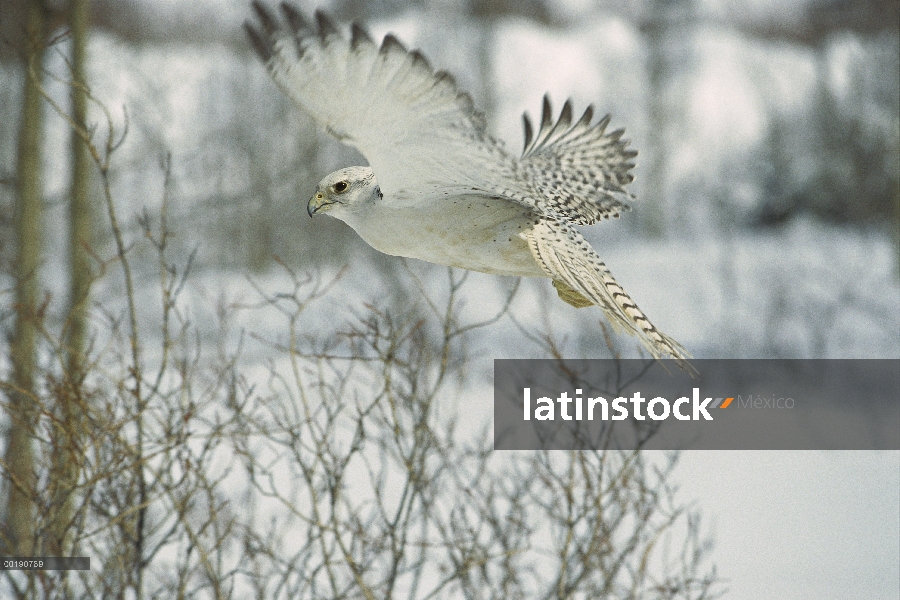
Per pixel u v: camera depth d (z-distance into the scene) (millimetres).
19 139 12648
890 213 36062
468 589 9555
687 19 48031
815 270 30625
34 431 8102
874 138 36375
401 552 8891
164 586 8930
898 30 34688
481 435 10883
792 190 39469
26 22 12789
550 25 47906
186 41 27750
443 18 40219
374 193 6961
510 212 6840
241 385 8992
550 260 6805
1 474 8102
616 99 44500
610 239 41812
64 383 7906
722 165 42281
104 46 20281
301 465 8609
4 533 8258
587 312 20062
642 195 42469
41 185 12758
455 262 7105
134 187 18656
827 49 42562
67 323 8258
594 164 7379
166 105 20219
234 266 20594
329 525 9680
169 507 9305
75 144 12891
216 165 19703
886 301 26484
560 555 9141
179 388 8805
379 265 17781
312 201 7047
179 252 20562
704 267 32250
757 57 45094
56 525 8320
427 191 6594
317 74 5469
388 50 5324
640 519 9766
